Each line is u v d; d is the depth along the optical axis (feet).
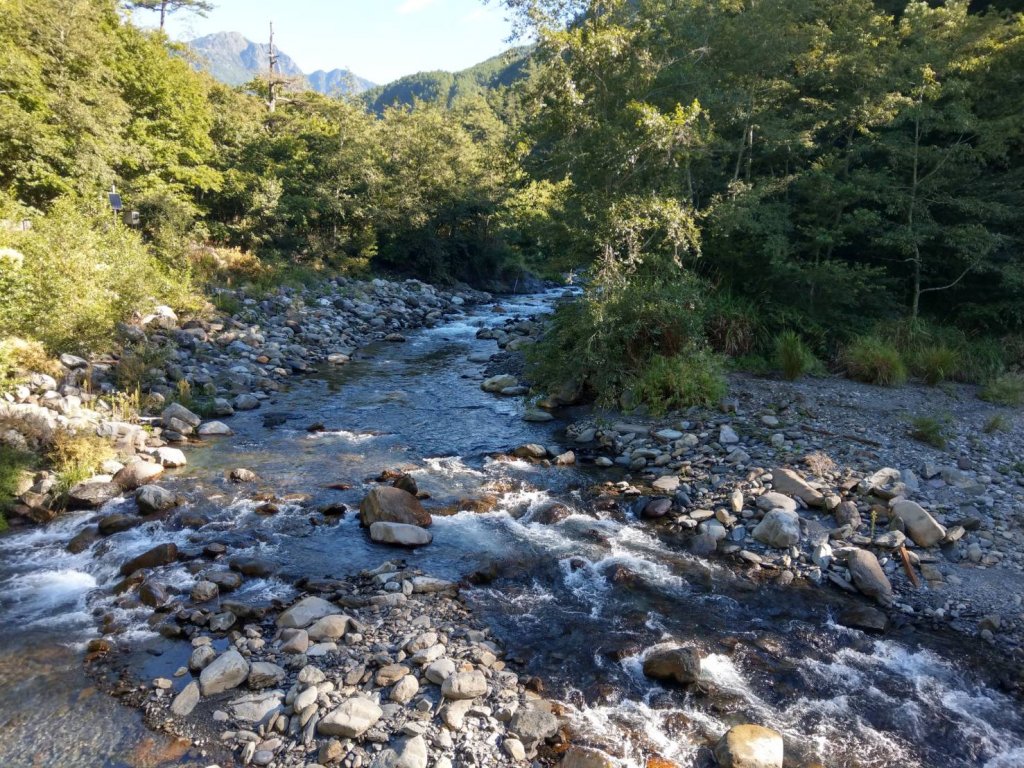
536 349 46.88
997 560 23.24
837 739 15.79
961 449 32.65
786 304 52.21
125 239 54.60
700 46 51.44
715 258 53.21
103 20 84.84
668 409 41.06
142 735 15.29
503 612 20.88
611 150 47.75
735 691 17.40
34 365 36.52
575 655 18.69
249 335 57.57
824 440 33.71
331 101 117.60
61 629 19.52
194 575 22.41
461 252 139.13
